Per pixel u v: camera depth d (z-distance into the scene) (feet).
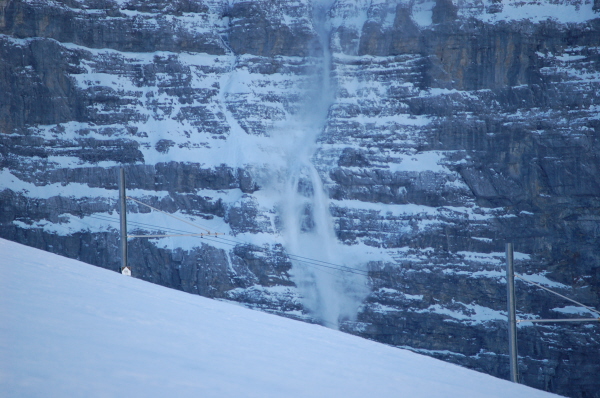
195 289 352.90
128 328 34.22
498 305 342.03
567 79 356.59
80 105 397.60
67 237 371.56
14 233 371.35
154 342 32.73
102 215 379.14
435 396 36.76
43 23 395.75
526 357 328.49
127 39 407.85
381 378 38.78
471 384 46.85
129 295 47.06
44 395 20.88
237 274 354.13
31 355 25.11
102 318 34.99
